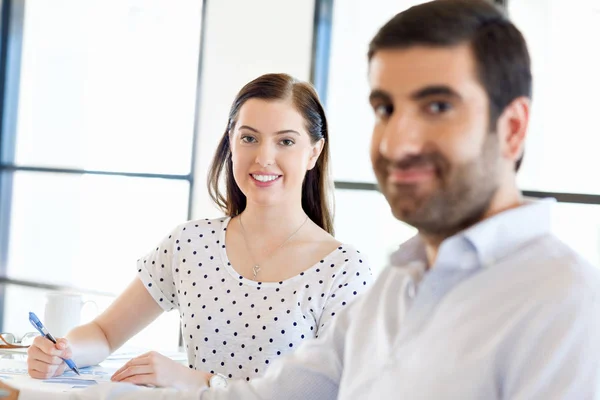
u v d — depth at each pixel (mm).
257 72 3625
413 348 895
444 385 849
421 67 846
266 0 3617
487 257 871
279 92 1897
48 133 4535
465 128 838
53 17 4535
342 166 3572
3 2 4590
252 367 1847
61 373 1801
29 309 4516
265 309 1865
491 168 856
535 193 2941
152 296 2051
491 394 830
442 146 837
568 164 3031
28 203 4598
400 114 858
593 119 3000
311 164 2000
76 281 4422
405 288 984
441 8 863
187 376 1728
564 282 820
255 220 1958
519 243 878
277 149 1893
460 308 867
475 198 853
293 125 1889
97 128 4344
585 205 2896
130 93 4234
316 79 3490
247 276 1925
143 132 4168
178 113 4047
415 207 854
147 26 4188
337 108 3574
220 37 3740
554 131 3051
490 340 833
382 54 875
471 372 833
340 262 1895
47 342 1780
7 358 2041
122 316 2037
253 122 1880
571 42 3037
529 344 809
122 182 4227
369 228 3475
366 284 1887
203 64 3781
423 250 993
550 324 806
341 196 3520
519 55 866
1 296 4566
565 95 3041
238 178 1922
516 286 844
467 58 842
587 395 789
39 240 4559
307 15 3512
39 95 4582
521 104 873
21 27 4637
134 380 1685
